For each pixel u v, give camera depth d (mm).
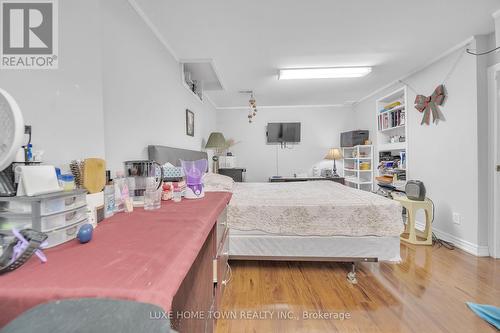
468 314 1382
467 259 2105
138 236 730
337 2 1677
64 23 1122
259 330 1274
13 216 651
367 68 2846
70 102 1127
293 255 1852
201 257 1077
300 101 4637
